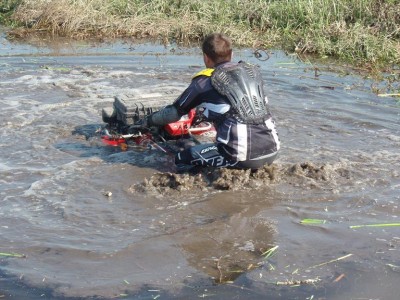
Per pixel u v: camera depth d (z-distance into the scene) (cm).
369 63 916
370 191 562
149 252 479
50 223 512
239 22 1076
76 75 842
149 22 1072
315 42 975
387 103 759
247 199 548
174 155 621
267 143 565
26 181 574
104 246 485
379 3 1041
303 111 728
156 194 554
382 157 622
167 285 445
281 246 487
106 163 608
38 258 471
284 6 1095
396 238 498
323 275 456
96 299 432
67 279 450
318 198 551
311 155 624
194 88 566
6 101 745
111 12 1124
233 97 558
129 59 920
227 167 571
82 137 660
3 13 1152
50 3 1095
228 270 461
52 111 721
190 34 1039
